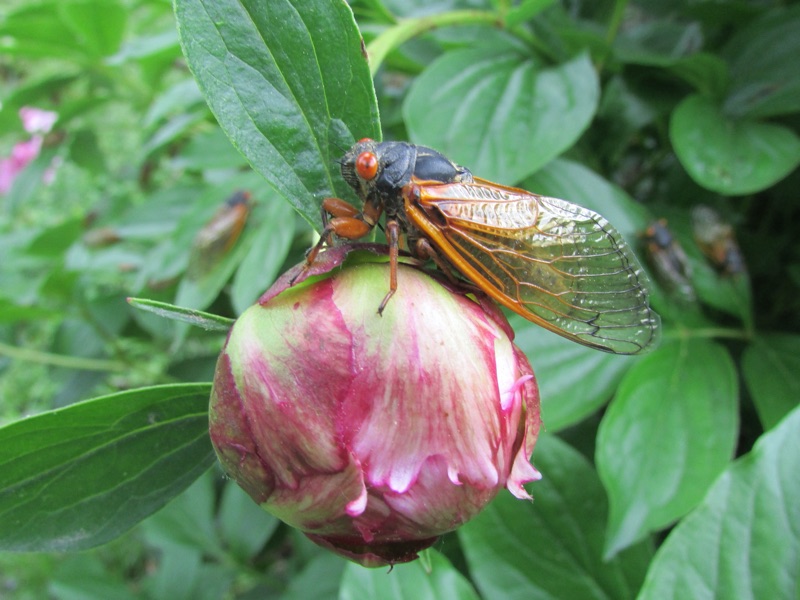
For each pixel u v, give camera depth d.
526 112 0.14
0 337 0.28
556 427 0.14
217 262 0.17
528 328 0.15
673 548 0.11
